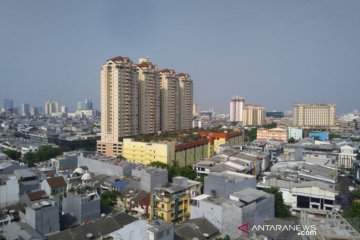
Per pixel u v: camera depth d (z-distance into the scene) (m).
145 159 159.75
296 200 100.19
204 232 73.19
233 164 127.88
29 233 64.94
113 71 180.38
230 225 74.81
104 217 79.69
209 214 77.88
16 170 106.31
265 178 111.00
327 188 97.38
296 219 77.50
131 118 192.00
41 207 70.88
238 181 93.25
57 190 97.75
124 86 184.62
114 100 180.88
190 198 88.94
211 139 196.62
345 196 113.56
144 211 92.88
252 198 78.81
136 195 100.44
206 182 95.62
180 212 89.38
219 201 79.62
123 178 119.19
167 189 89.62
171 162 155.00
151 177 103.44
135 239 62.62
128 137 182.62
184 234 71.00
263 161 151.25
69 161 146.50
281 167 129.38
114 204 101.56
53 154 181.38
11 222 75.25
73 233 67.56
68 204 82.62
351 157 165.38
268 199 83.56
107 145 182.50
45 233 70.81
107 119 183.62
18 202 91.31
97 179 118.56
